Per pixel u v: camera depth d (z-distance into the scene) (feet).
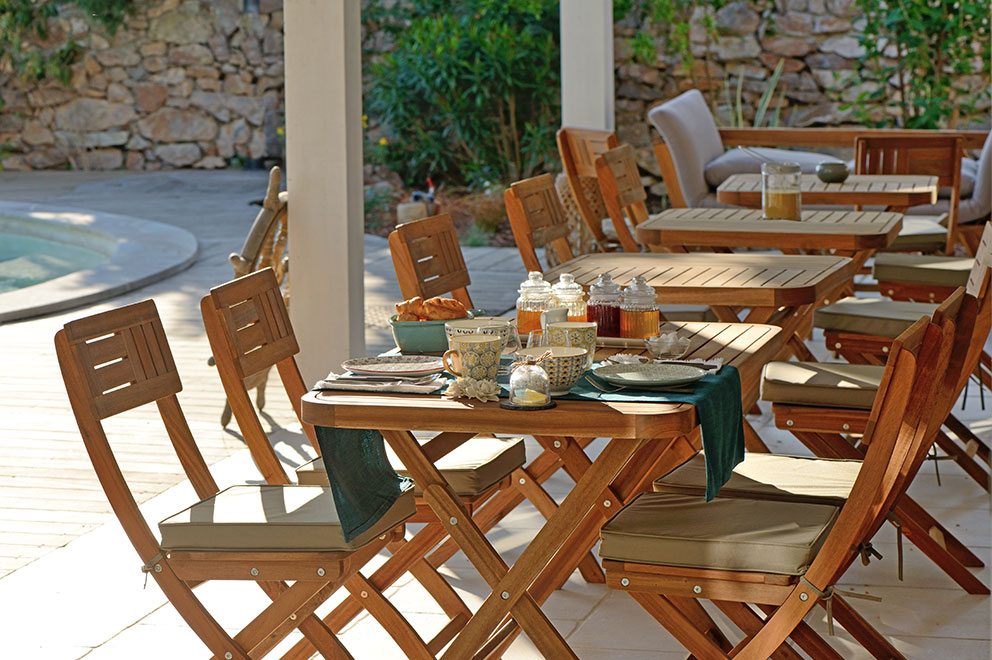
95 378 8.72
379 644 10.50
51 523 13.58
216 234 37.78
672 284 12.38
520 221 15.01
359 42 17.56
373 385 8.42
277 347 10.46
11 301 26.66
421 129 41.81
